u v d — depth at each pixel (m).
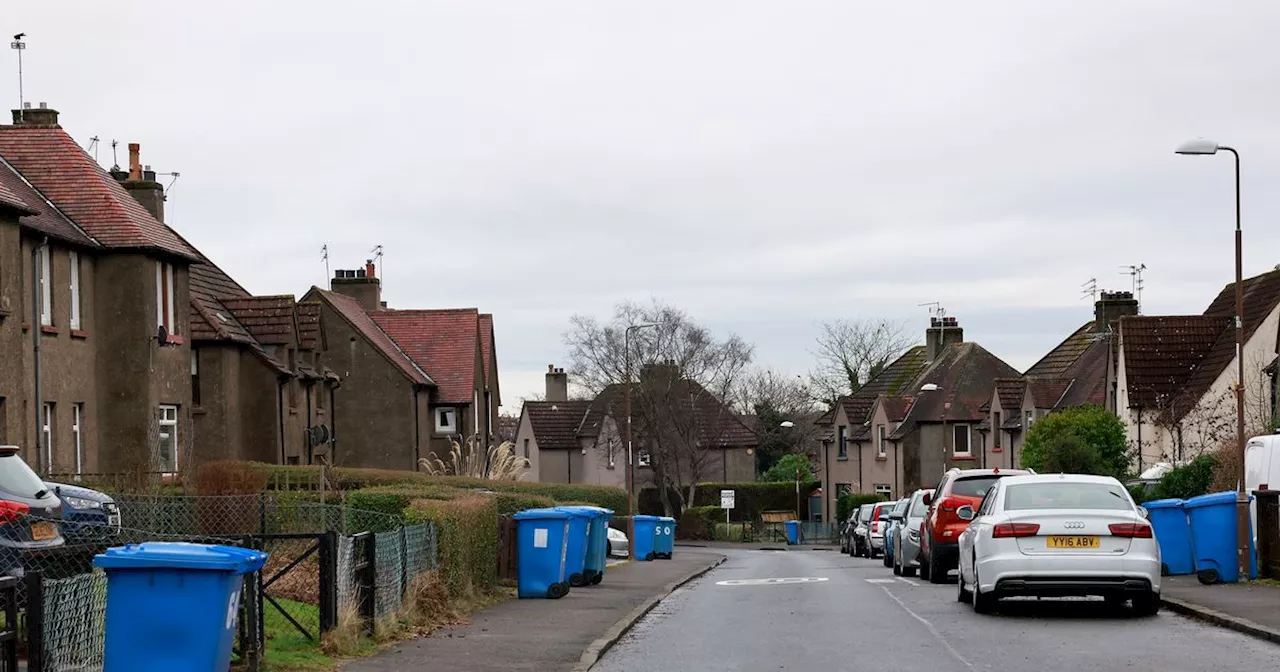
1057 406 52.66
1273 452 24.42
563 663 13.39
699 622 18.12
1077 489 17.44
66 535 16.52
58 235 30.91
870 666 12.95
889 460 71.44
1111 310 55.94
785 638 15.62
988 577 16.97
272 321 42.47
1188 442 40.09
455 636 15.69
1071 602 19.33
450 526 18.80
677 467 79.12
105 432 33.22
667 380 76.88
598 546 25.50
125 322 33.34
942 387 69.94
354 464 55.38
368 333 56.88
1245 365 39.88
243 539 13.84
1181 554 22.81
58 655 9.86
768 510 83.62
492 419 65.44
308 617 15.32
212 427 39.09
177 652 9.66
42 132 35.44
